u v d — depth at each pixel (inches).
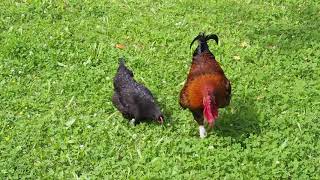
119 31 189.9
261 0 211.0
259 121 151.6
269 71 171.9
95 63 174.7
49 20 194.1
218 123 151.5
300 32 192.7
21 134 147.4
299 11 205.5
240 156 139.9
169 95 162.4
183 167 137.8
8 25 190.9
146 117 152.6
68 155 141.3
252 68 173.5
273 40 187.6
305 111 155.8
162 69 171.9
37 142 145.1
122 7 204.4
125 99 152.0
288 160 139.8
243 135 147.3
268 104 158.6
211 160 139.1
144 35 188.2
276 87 164.9
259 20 200.4
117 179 135.8
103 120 153.1
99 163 140.2
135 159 141.1
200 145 143.1
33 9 199.0
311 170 137.0
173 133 148.6
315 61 176.4
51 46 180.4
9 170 137.4
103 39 185.6
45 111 156.4
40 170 138.3
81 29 190.7
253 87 165.5
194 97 143.3
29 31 187.2
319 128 149.5
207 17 198.8
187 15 199.9
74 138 146.3
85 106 158.1
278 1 210.2
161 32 189.0
